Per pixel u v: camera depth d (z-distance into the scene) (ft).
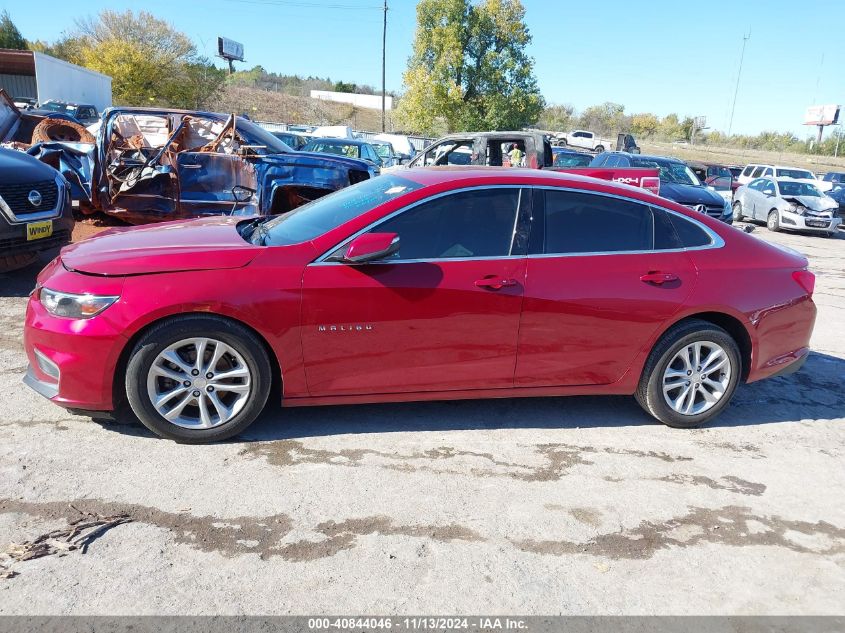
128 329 10.46
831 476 11.89
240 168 25.08
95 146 26.13
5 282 21.06
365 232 11.47
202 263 10.84
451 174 12.67
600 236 12.59
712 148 216.54
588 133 143.23
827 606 8.45
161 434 11.19
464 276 11.62
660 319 12.61
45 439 11.25
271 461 11.02
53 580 7.90
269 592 7.97
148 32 132.77
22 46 165.48
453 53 122.21
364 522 9.50
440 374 11.92
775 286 13.38
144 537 8.84
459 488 10.60
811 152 223.92
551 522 9.84
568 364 12.46
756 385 16.44
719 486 11.27
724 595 8.52
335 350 11.35
